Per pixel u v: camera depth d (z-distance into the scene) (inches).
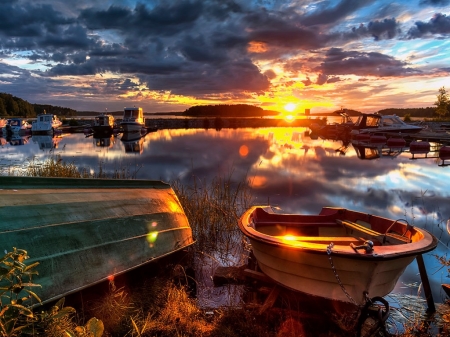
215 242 266.4
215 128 2196.1
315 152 885.2
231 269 207.0
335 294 154.6
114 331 140.6
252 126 2486.5
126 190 221.5
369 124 1160.8
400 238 173.2
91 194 191.5
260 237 167.2
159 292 174.4
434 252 243.1
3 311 83.5
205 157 780.6
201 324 151.0
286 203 387.9
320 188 465.1
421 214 346.3
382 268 142.2
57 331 105.9
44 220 148.2
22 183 170.6
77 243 152.3
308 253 148.2
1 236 129.3
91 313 149.1
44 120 1576.0
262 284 191.2
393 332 151.3
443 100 2137.1
